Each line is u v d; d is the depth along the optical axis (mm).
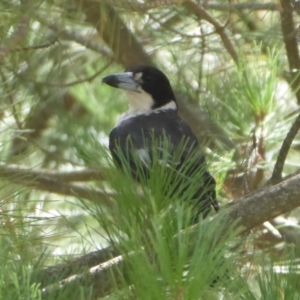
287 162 7891
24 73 7777
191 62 8820
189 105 8789
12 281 3803
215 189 5820
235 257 3895
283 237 7285
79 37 8781
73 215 8219
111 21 7848
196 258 3445
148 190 4281
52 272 4492
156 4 6422
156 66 9438
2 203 4793
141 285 3502
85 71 9789
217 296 3721
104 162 4668
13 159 5398
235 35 8664
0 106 7078
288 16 8102
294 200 4859
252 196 4902
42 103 8383
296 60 8375
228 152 7008
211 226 3666
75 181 9141
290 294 3637
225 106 7879
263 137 7219
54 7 6695
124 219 4121
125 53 9023
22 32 5984
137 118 8633
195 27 8773
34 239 4730
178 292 3402
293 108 8047
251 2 8250
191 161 4660
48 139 9461
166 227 3844
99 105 10008
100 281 4363
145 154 4980
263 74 7301
